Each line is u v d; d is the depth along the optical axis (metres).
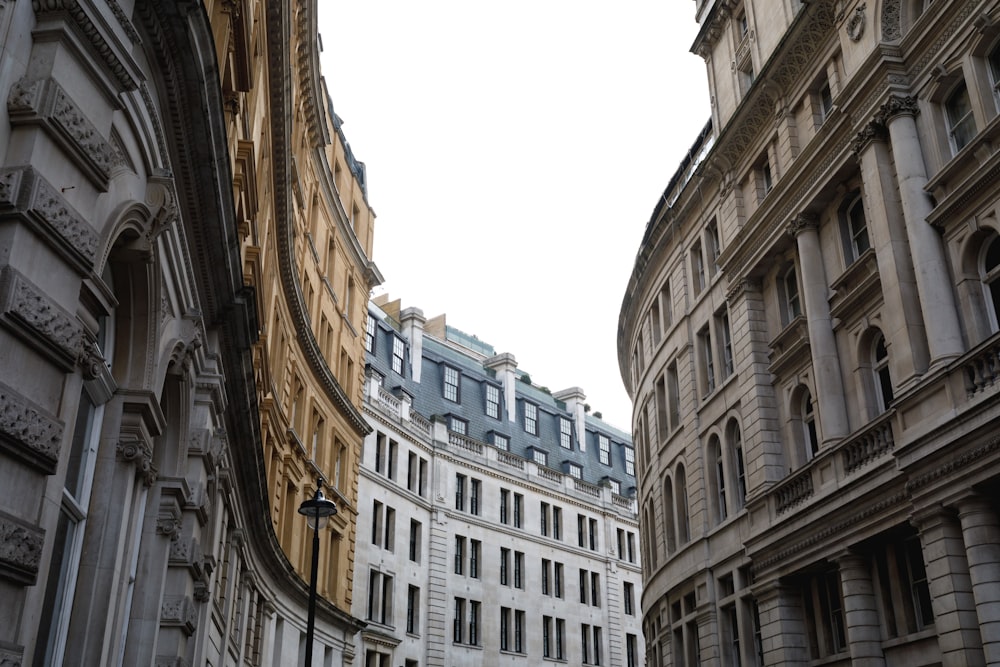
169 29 10.89
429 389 59.91
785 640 23.91
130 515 12.38
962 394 17.83
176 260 13.23
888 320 20.73
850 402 22.70
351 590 42.56
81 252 8.60
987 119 18.73
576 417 73.69
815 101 25.89
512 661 56.91
